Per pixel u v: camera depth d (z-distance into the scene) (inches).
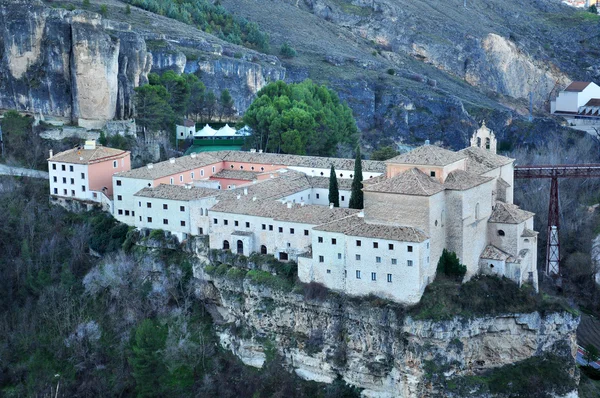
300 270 6412.4
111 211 7815.0
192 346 6663.4
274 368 6476.4
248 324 6678.2
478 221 6387.8
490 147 7726.4
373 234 6043.3
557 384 6151.6
